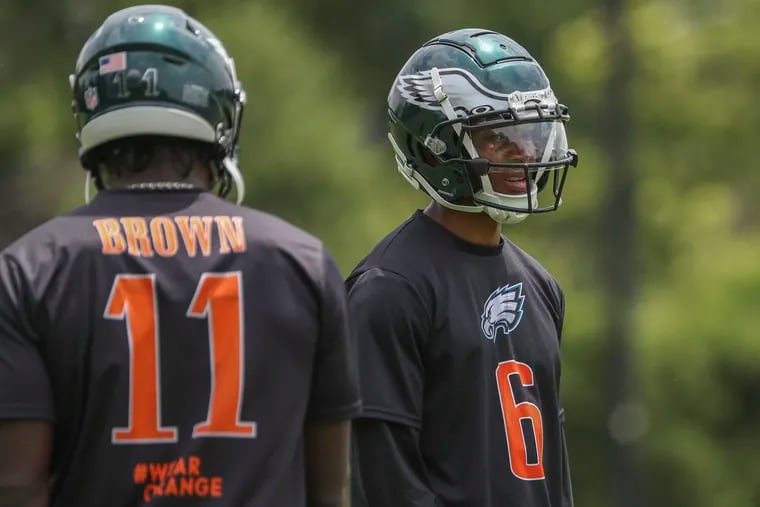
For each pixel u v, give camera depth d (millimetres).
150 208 10977
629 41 70625
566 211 73250
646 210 75312
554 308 15102
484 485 13859
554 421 14562
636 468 67875
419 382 13922
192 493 10539
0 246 64250
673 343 72250
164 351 10609
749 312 73500
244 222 11055
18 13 64375
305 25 80938
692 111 73062
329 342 11102
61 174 64875
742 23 71688
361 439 13805
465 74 14359
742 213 85250
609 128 71000
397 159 15062
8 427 10367
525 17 86312
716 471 70938
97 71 11141
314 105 60500
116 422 10508
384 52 87750
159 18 11273
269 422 10766
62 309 10523
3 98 61719
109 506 10484
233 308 10766
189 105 11094
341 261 57344
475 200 14273
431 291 14047
